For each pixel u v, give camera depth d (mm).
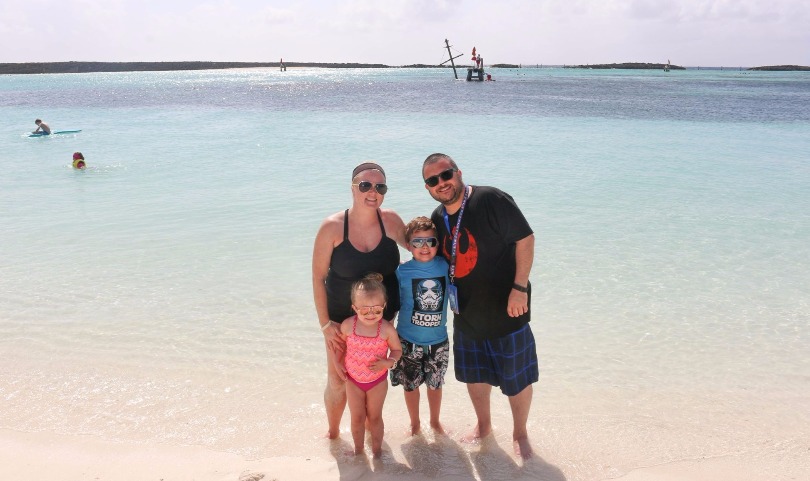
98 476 3592
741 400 4602
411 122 26562
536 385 4840
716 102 41781
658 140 19984
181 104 41156
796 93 56969
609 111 32906
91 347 5398
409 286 3967
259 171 14211
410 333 4027
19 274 7234
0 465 3680
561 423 4305
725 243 8445
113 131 23547
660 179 13094
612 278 7137
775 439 4086
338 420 4066
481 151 17281
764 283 6965
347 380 3824
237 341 5547
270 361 5188
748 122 26422
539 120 27406
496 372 4035
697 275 7227
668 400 4613
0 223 9547
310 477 3629
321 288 3920
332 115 30672
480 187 3859
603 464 3824
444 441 4117
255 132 22734
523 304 3807
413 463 3832
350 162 15406
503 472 3738
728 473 3697
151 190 12094
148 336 5629
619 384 4852
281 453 3924
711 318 6062
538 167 14594
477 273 3828
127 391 4672
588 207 10492
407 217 9633
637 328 5848
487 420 4172
